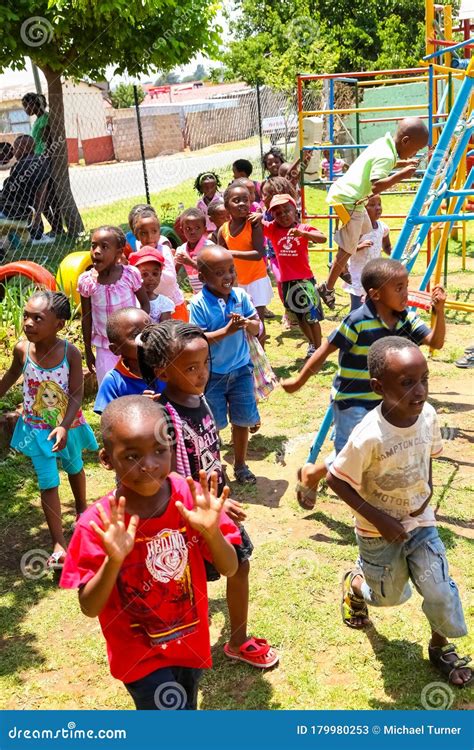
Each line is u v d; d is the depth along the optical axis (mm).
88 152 31547
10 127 27281
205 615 2406
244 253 6043
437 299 3607
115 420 2088
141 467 2092
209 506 2160
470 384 6078
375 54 25953
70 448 4070
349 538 4027
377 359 2699
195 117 33500
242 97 33000
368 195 4949
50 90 11828
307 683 2996
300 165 9062
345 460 2797
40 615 3559
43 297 3801
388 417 2742
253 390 4547
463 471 4641
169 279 5746
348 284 5984
